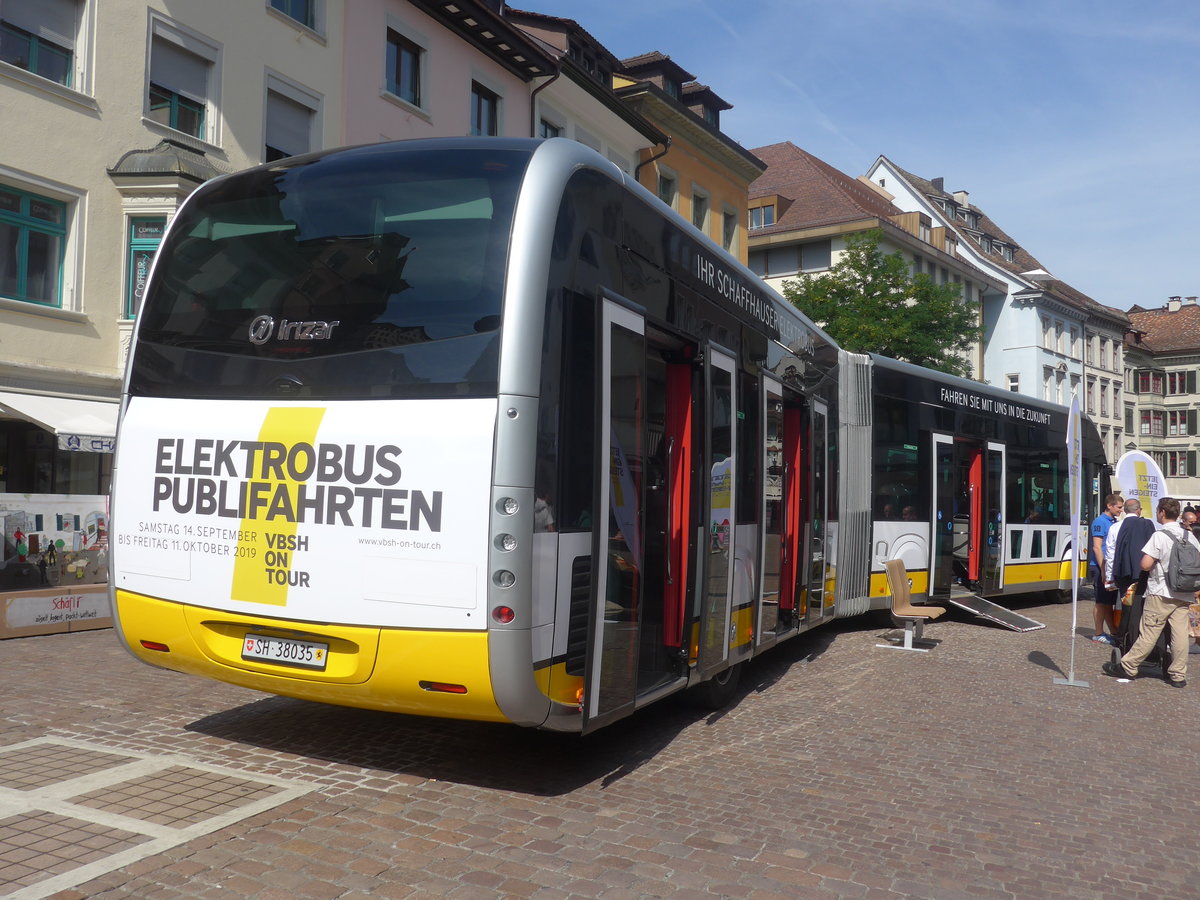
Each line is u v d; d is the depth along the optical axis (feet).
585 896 13.29
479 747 20.35
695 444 21.74
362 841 14.73
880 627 44.55
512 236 15.99
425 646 15.52
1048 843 16.61
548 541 15.79
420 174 17.02
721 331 23.62
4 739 19.43
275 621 16.48
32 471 51.62
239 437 16.97
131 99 53.26
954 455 48.55
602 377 17.10
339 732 20.90
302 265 17.24
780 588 29.09
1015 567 53.72
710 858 14.94
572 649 16.55
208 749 19.24
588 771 19.21
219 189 18.63
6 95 47.88
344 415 16.25
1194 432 248.52
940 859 15.53
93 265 51.90
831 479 35.78
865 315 111.14
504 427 15.35
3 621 33.42
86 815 15.08
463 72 77.61
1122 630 35.40
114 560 18.17
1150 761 22.65
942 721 25.59
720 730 23.44
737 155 119.34
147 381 18.15
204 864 13.50
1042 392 198.59
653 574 20.92
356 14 67.05
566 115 91.20
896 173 197.16
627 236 18.85
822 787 19.07
